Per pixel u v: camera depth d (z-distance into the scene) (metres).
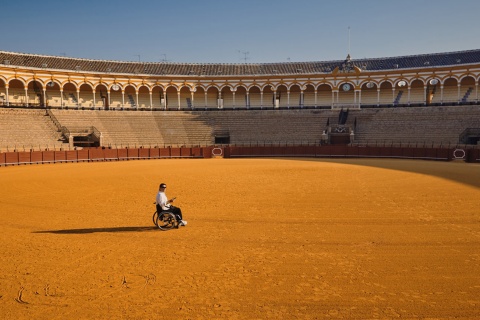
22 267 9.21
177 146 53.25
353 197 17.53
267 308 7.03
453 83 57.41
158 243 11.07
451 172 27.41
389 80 59.41
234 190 20.09
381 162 38.53
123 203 17.09
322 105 64.50
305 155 50.38
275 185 21.67
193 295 7.61
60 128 50.03
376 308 6.96
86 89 60.06
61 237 11.73
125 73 60.28
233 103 64.31
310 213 14.44
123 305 7.22
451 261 9.23
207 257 9.81
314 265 9.14
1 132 44.56
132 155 48.09
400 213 14.20
